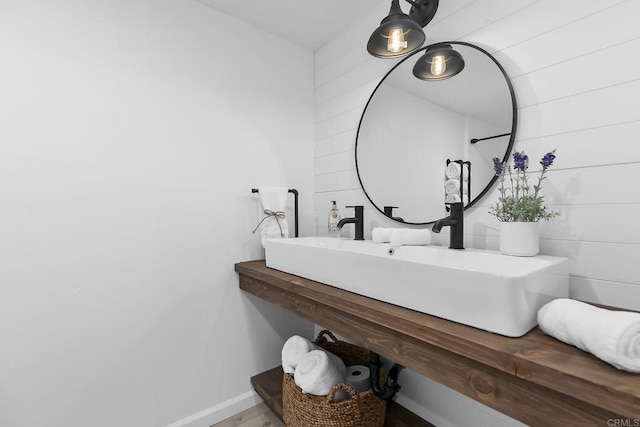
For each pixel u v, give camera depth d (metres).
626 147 0.90
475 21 1.25
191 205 1.58
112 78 1.36
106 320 1.35
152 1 1.46
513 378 0.64
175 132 1.53
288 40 1.96
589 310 0.65
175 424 1.53
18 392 1.17
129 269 1.40
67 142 1.26
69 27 1.26
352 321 1.03
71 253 1.27
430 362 0.79
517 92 1.12
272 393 1.63
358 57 1.77
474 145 1.24
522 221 0.99
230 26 1.71
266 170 1.87
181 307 1.55
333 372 1.36
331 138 1.97
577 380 0.54
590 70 0.96
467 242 1.29
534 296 0.77
